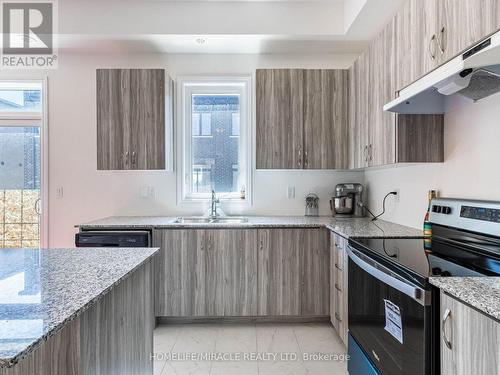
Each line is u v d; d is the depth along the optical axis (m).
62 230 3.23
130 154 2.85
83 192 3.23
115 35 2.81
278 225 2.63
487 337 0.87
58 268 1.30
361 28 2.68
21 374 0.81
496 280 1.08
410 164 2.35
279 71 2.89
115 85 2.85
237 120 3.34
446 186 1.96
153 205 3.25
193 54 3.22
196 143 3.33
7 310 0.88
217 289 2.65
